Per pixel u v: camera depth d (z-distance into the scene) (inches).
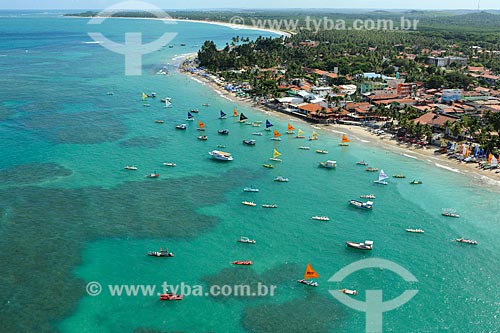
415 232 5113.2
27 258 4456.2
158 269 4384.8
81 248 4667.8
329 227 5201.8
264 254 4662.9
